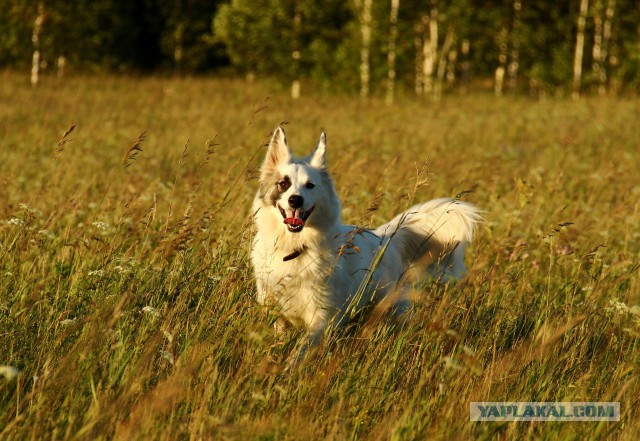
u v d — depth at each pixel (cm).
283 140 1434
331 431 956
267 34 8812
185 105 6631
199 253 1410
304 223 1302
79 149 3425
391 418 972
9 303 1216
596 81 9006
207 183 2417
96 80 8419
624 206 2144
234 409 978
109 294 1245
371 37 8569
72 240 1519
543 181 2820
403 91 8662
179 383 970
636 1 9200
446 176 2938
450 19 8531
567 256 1722
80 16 8769
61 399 984
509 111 6644
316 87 8925
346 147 3400
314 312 1334
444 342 1184
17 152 3322
